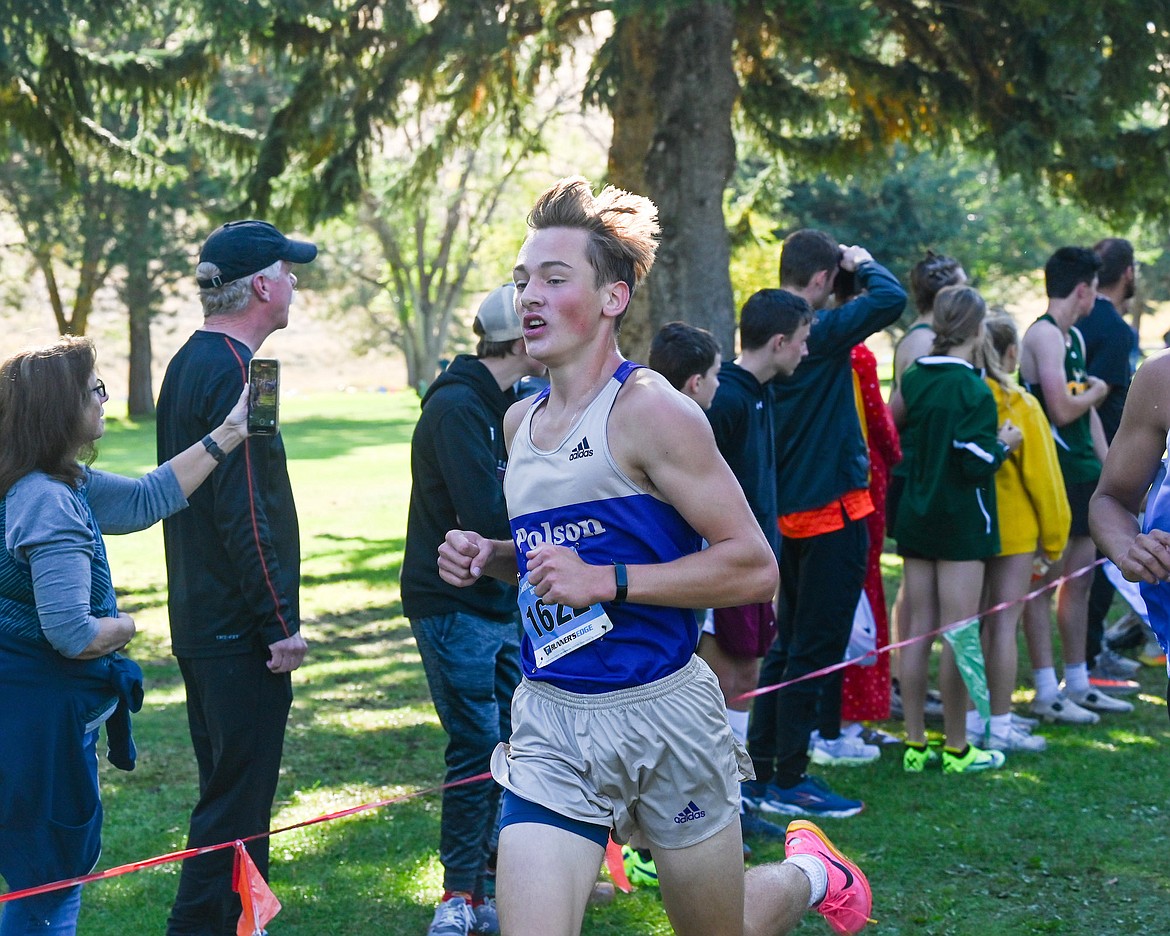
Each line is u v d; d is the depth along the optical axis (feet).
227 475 12.96
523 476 10.13
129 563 48.70
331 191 41.81
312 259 14.37
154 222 137.18
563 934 9.36
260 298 13.92
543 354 9.88
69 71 40.34
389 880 16.76
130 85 41.27
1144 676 27.30
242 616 13.35
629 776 9.80
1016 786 19.97
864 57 42.06
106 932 15.16
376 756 22.68
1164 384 11.54
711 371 16.30
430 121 54.90
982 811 18.85
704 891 10.10
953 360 20.48
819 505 18.42
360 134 41.57
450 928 14.29
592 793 9.80
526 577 10.14
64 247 139.54
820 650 18.75
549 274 9.86
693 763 9.88
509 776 9.94
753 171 96.94
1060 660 28.55
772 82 45.44
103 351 240.53
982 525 20.51
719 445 16.51
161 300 151.02
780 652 19.95
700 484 9.68
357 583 42.32
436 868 17.17
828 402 18.60
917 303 22.99
